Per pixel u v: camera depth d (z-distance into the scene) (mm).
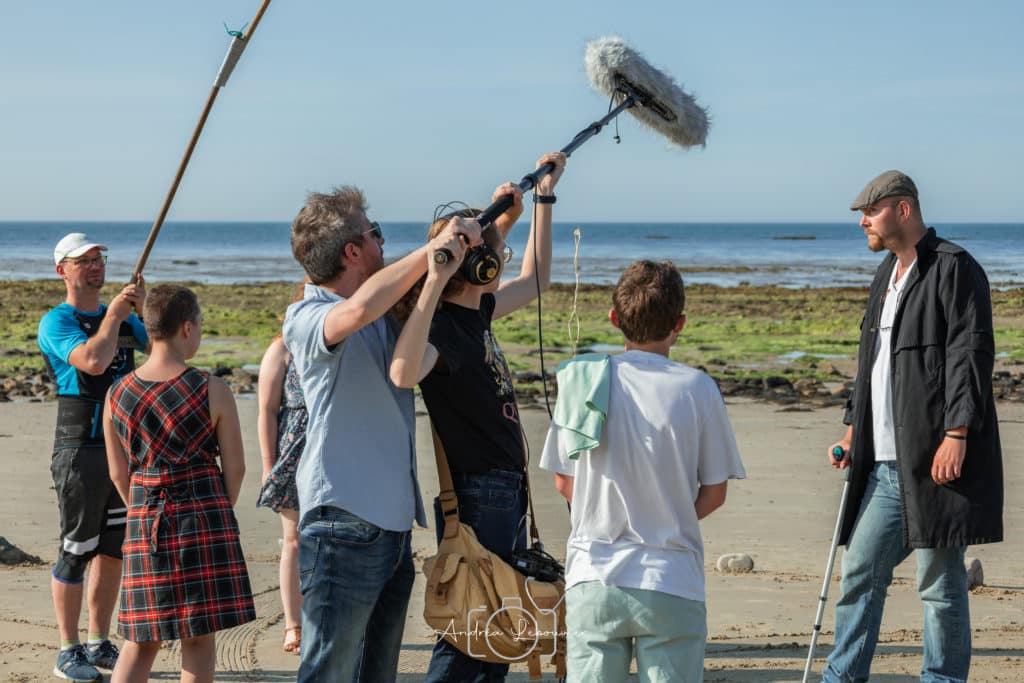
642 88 4453
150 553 4254
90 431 5164
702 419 3404
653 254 107062
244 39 4148
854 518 4797
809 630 5941
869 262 89688
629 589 3320
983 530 4438
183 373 4367
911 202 4621
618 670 3402
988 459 4465
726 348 24141
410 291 3699
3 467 10867
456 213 4082
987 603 6445
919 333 4520
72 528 5168
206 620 4238
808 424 13789
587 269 74188
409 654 5613
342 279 3684
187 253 109812
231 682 5094
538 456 11195
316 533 3510
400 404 3678
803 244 145250
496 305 4363
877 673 5180
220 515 4336
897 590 6805
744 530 8359
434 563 3801
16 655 5473
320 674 3482
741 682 5055
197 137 4586
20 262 81312
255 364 20609
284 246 135625
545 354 22047
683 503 3387
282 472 5238
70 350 5086
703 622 3387
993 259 88250
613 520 3385
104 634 5348
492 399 3900
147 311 4398
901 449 4531
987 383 4434
